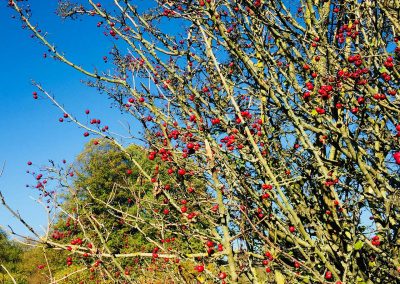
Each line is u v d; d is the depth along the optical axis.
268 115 5.42
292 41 5.15
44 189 4.54
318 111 4.32
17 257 25.09
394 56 4.52
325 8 5.41
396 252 4.23
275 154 5.15
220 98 5.09
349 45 5.04
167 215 4.39
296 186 5.16
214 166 3.02
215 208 3.57
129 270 5.26
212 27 5.14
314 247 3.91
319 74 4.57
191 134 3.89
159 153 3.90
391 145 4.36
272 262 4.16
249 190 4.39
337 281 3.61
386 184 4.20
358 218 4.04
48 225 3.36
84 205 4.51
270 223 4.54
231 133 4.48
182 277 4.13
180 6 5.16
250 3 4.66
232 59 5.53
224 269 3.61
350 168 4.92
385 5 4.44
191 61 5.42
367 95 4.21
